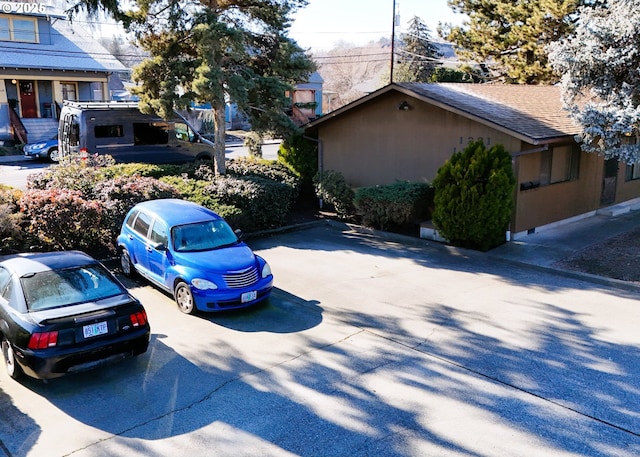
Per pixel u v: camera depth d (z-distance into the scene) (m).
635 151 11.22
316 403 6.07
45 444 5.27
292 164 17.89
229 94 14.45
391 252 12.48
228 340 7.68
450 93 15.19
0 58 26.97
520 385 6.50
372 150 15.77
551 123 13.59
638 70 11.20
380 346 7.55
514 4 26.27
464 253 12.33
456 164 12.42
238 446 5.28
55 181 12.53
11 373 6.46
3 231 10.07
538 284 10.23
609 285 10.15
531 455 5.19
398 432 5.54
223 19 15.15
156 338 7.71
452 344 7.62
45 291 6.44
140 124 17.12
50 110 29.92
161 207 9.97
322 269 11.05
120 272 10.54
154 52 14.72
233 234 9.66
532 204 13.45
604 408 6.00
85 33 32.22
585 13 12.44
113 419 5.71
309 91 46.62
